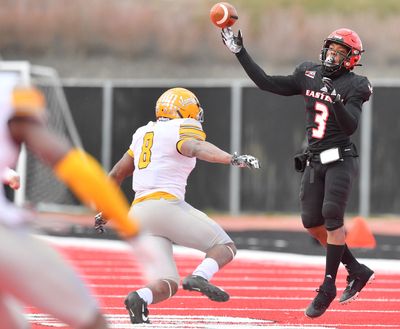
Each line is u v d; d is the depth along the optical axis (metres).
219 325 29.61
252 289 40.53
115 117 81.00
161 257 25.95
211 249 26.02
